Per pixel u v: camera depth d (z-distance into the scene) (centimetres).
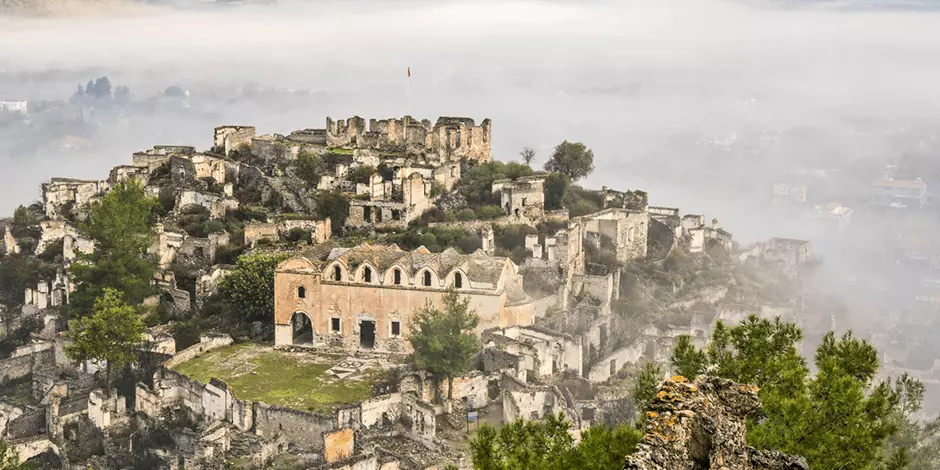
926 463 9069
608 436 6600
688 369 7444
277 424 14038
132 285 18338
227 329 17762
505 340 15888
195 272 19625
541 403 14538
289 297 16950
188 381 15212
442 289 16412
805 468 5069
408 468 12638
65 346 16800
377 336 16775
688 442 4878
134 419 15275
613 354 17625
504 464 6819
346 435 12812
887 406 6938
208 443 13500
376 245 18275
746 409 5119
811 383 6912
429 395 14775
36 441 14838
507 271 16850
